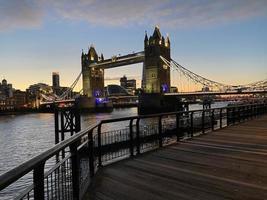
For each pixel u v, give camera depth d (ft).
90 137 18.88
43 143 192.13
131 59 514.68
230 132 40.47
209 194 15.78
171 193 15.97
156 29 459.73
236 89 291.79
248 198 15.15
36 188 8.46
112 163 22.62
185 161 23.25
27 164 7.49
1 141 207.10
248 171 20.24
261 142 31.76
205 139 34.22
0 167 122.31
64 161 12.24
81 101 546.67
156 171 20.35
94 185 17.40
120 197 15.44
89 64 625.41
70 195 13.38
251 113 67.92
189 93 331.98
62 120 133.08
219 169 20.80
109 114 476.13
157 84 433.89
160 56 442.50
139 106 401.90
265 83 288.30
